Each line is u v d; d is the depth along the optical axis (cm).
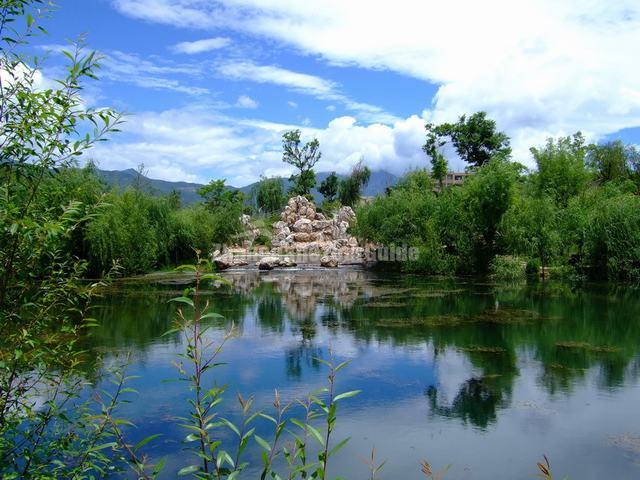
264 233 6138
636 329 1692
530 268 3269
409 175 5325
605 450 826
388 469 758
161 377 1162
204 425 328
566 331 1670
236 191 8106
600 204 3070
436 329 1712
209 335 1628
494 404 1027
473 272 3453
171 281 3092
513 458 799
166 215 3788
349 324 1806
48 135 374
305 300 2395
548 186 3819
